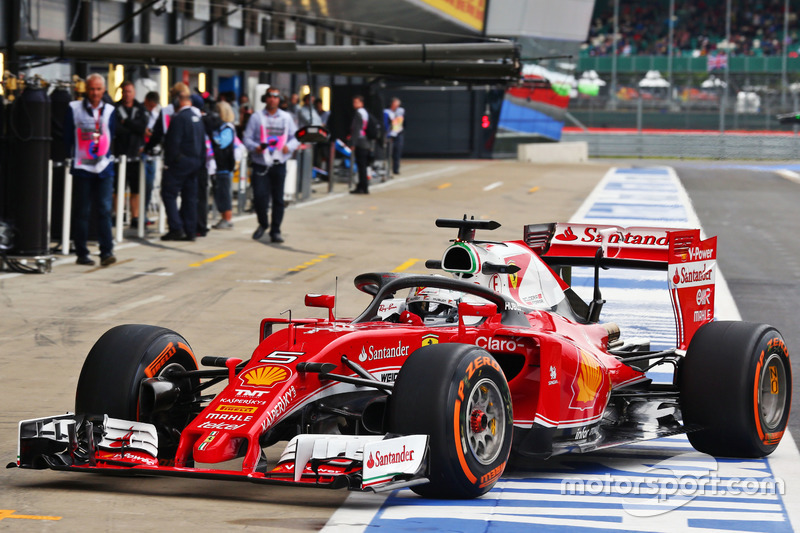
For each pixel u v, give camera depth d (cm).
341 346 2144
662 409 2742
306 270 5647
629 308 4719
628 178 13612
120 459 2125
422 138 18338
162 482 2241
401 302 2528
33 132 5275
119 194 6344
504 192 10938
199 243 6562
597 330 2731
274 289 5041
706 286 2802
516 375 2383
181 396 2325
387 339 2250
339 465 1922
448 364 2030
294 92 13138
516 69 5856
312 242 6769
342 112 11562
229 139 7219
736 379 2486
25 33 7138
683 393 2550
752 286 5438
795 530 1972
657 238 2744
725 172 15725
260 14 10538
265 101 6581
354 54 5781
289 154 6688
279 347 2184
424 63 5969
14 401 2961
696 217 8888
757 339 2519
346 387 2177
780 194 11644
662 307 4756
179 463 1989
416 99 18275
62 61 6091
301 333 2227
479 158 18300
